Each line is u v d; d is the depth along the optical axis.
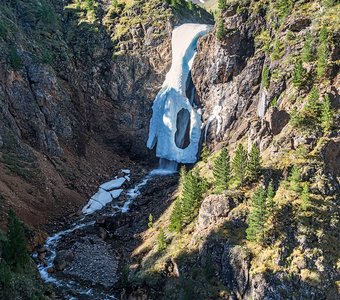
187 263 62.03
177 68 120.25
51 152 99.00
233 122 96.62
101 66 124.62
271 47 90.62
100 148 115.12
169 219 75.44
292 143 68.31
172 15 132.38
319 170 63.62
